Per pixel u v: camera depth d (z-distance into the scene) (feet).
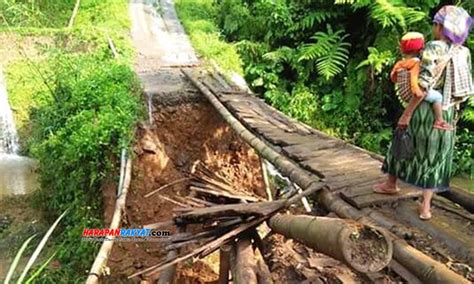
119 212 19.31
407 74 12.25
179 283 20.40
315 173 16.39
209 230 15.89
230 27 38.27
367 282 11.55
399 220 13.03
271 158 18.38
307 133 21.35
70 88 27.35
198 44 36.01
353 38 33.55
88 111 24.39
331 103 32.71
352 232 9.14
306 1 34.40
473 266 10.84
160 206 23.93
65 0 43.91
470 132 30.17
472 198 13.69
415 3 30.45
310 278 12.22
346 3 31.30
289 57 33.53
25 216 26.68
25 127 34.58
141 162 24.18
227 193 22.86
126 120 23.15
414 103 12.09
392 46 29.76
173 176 25.35
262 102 26.48
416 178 12.73
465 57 11.96
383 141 31.45
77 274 21.17
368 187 14.65
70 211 24.02
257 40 36.86
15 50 36.35
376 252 9.13
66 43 36.11
